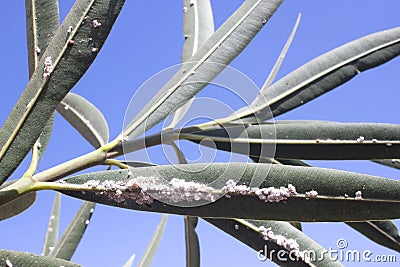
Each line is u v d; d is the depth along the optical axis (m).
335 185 0.25
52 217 0.43
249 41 0.28
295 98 0.31
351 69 0.31
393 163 0.32
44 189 0.25
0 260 0.23
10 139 0.25
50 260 0.23
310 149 0.29
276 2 0.29
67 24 0.26
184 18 0.33
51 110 0.26
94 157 0.26
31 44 0.28
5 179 0.25
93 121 0.33
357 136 0.29
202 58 0.27
